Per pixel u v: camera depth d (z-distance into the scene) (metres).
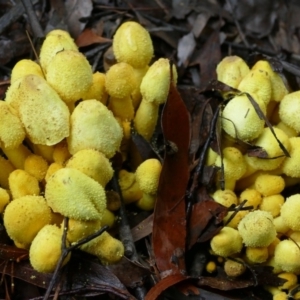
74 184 0.34
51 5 0.48
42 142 0.36
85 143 0.36
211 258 0.38
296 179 0.40
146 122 0.40
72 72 0.36
